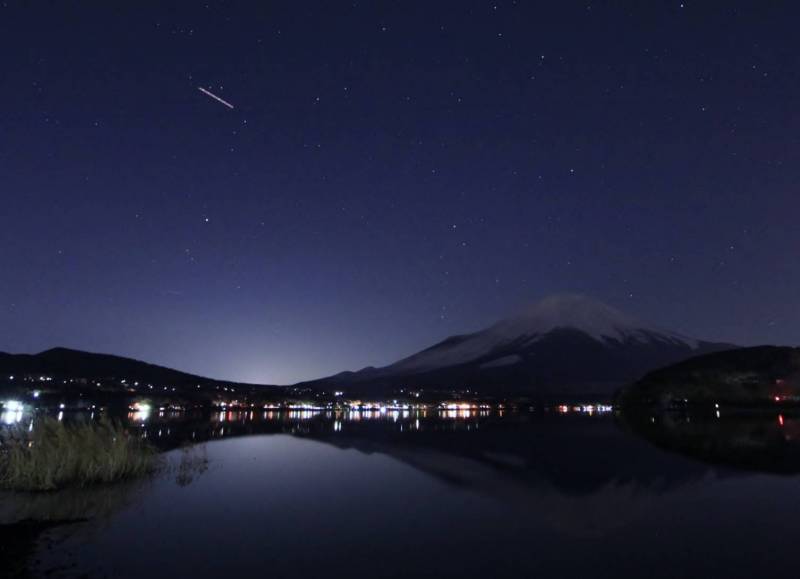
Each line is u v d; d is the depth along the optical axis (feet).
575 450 107.04
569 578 33.71
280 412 418.51
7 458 62.13
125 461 66.54
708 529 45.24
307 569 35.01
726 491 61.31
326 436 147.43
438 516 50.11
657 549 39.70
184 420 238.89
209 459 89.81
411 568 35.47
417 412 449.48
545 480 70.64
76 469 62.54
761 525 46.39
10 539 39.70
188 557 36.68
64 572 33.09
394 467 82.99
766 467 78.43
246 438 135.64
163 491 58.80
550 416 334.65
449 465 85.71
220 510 50.72
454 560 37.14
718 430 148.97
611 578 33.71
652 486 65.26
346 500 57.06
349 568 35.37
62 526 43.45
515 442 127.44
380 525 46.47
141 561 35.58
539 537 43.04
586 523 47.55
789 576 33.96
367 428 190.19
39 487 57.47
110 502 52.16
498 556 38.11
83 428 68.95
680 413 251.60
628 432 153.48
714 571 34.99
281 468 80.07
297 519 48.21
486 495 60.54
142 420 227.81
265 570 34.60
